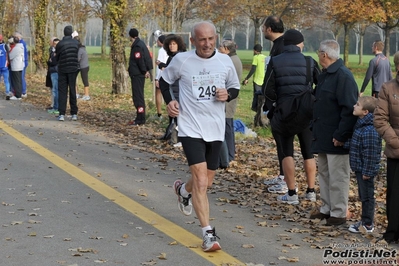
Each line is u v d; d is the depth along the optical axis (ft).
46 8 189.06
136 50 80.89
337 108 37.19
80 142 67.97
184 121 33.71
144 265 30.30
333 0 254.88
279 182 47.60
